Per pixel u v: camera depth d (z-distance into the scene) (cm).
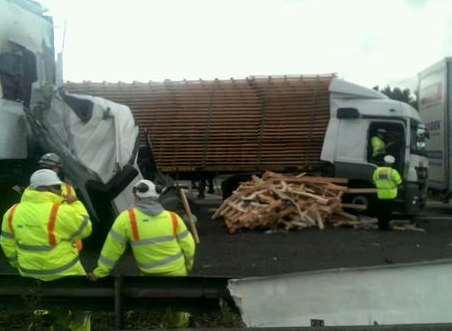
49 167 882
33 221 580
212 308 571
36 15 1221
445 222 1788
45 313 577
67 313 574
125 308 571
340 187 1648
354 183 1742
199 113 1859
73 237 592
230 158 1845
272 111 1830
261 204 1534
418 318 616
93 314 648
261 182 1625
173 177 1884
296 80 1822
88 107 1166
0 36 1097
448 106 2022
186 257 616
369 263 1103
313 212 1564
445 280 625
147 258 596
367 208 1700
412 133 1734
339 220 1623
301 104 1809
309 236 1438
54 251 580
